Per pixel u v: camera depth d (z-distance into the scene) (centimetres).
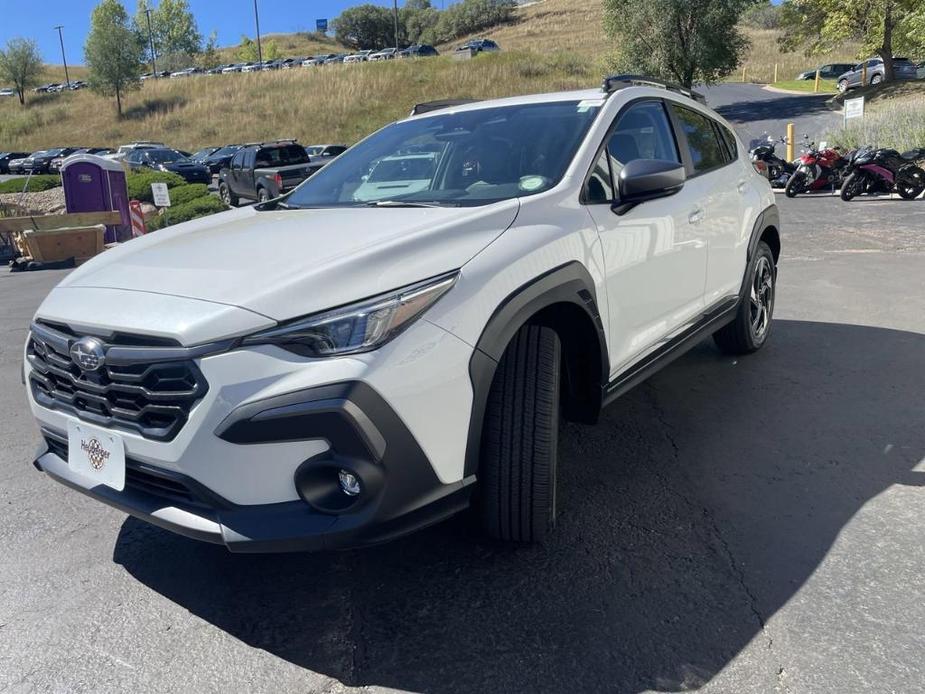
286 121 4428
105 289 254
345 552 289
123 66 5062
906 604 244
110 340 235
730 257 438
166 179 2339
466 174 333
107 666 231
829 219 1148
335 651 234
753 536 289
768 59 5722
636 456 365
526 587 261
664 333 365
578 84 4319
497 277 251
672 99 415
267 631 246
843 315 604
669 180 304
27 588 275
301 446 217
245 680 223
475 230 263
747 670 217
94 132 4831
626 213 324
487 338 243
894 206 1255
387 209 304
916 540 280
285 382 214
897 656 220
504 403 260
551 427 262
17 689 222
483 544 290
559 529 299
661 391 451
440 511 237
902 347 511
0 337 700
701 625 238
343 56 7206
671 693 210
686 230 374
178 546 303
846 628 233
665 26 2919
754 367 486
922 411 401
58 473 268
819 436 377
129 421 236
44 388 271
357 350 218
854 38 3156
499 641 234
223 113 4741
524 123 354
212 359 216
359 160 387
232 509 222
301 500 222
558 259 275
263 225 305
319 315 220
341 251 244
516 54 4959
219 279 238
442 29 10331
